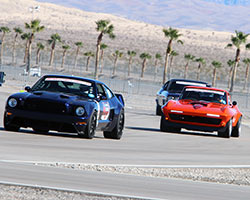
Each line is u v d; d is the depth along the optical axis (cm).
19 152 2831
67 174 2328
